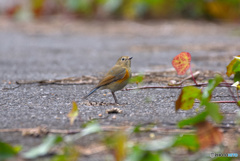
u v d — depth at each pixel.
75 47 19.88
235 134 6.96
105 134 6.90
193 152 6.27
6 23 27.11
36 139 6.81
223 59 16.05
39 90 10.98
